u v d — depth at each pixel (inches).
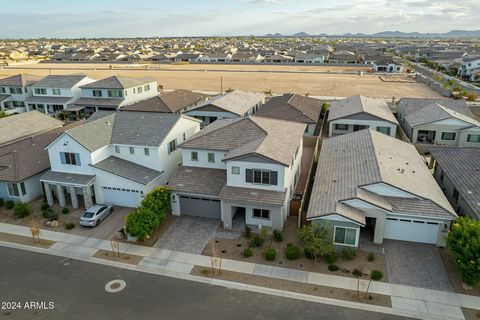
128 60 7003.0
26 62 6855.3
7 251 1123.9
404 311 860.6
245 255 1074.7
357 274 984.9
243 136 1370.6
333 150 1594.5
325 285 950.4
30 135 1904.5
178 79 4675.2
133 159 1464.1
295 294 920.3
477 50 7377.0
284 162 1155.3
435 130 2010.3
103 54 7573.8
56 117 2655.0
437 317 843.4
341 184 1226.0
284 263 1043.3
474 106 2864.2
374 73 5049.2
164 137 1450.5
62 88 2778.1
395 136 2149.4
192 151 1373.0
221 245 1136.8
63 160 1400.1
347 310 865.5
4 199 1443.2
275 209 1165.1
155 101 2488.9
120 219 1306.6
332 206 1094.4
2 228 1259.2
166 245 1143.0
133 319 847.7
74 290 949.8
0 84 2866.6
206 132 1454.2
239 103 2456.9
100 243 1162.6
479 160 1357.0
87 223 1242.6
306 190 1389.0
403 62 6540.4
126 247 1135.6
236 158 1180.5
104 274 1011.3
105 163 1407.5
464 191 1187.3
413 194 1126.4
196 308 877.2
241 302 895.1
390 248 1098.1
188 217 1310.3
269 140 1290.6
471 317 841.5
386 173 1210.0
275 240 1153.4
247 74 5039.4
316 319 838.5
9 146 1637.6
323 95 3553.2
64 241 1175.0
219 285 958.4
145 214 1151.0
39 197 1483.8
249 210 1202.0
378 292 921.5
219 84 4256.9
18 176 1390.3
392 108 2773.1
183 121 1600.6
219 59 6722.4
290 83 4276.6
